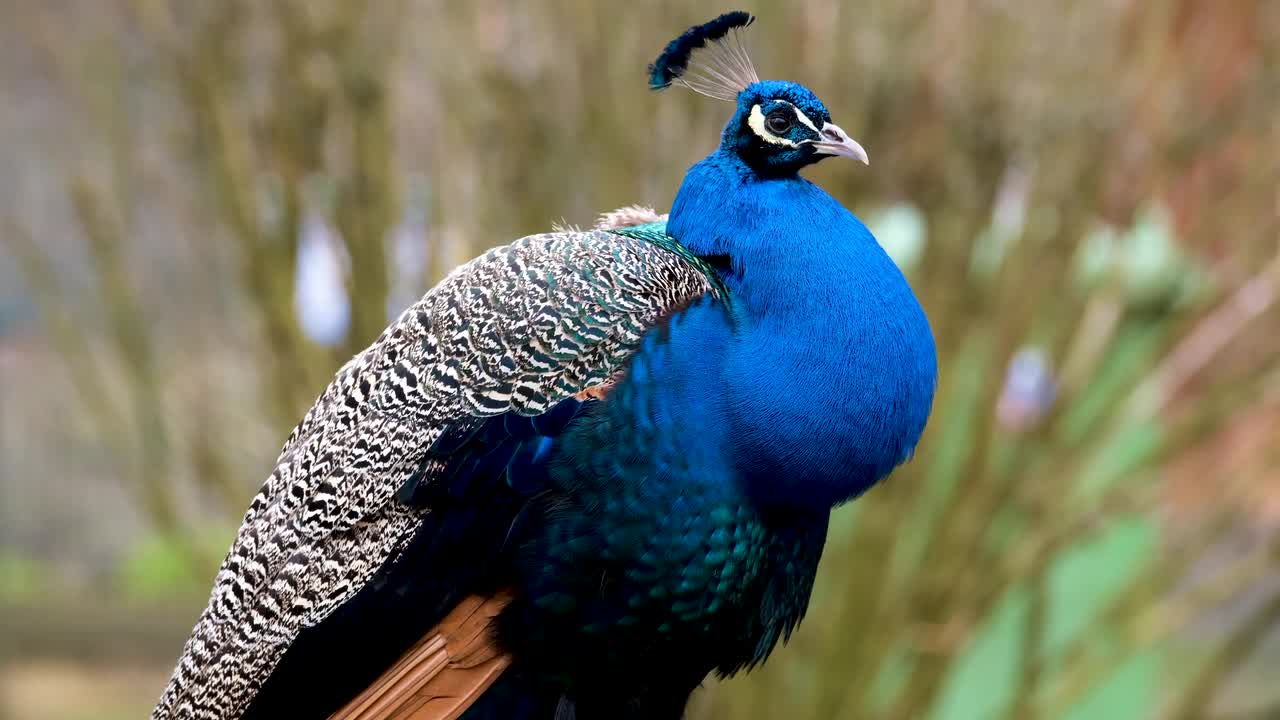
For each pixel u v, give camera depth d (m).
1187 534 11.70
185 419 11.92
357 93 10.34
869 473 6.05
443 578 6.00
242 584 6.30
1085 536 11.19
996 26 10.41
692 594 5.95
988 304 10.75
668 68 6.86
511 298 6.06
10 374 22.08
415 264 10.55
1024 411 11.21
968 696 12.30
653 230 6.63
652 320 5.94
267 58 10.53
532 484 5.86
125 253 11.48
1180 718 11.89
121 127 11.27
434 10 10.52
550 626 5.96
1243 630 11.81
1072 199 10.52
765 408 5.84
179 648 19.36
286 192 10.52
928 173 10.58
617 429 5.82
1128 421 11.22
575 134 10.45
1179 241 11.22
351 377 6.37
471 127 10.44
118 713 17.11
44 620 19.77
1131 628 11.40
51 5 11.40
